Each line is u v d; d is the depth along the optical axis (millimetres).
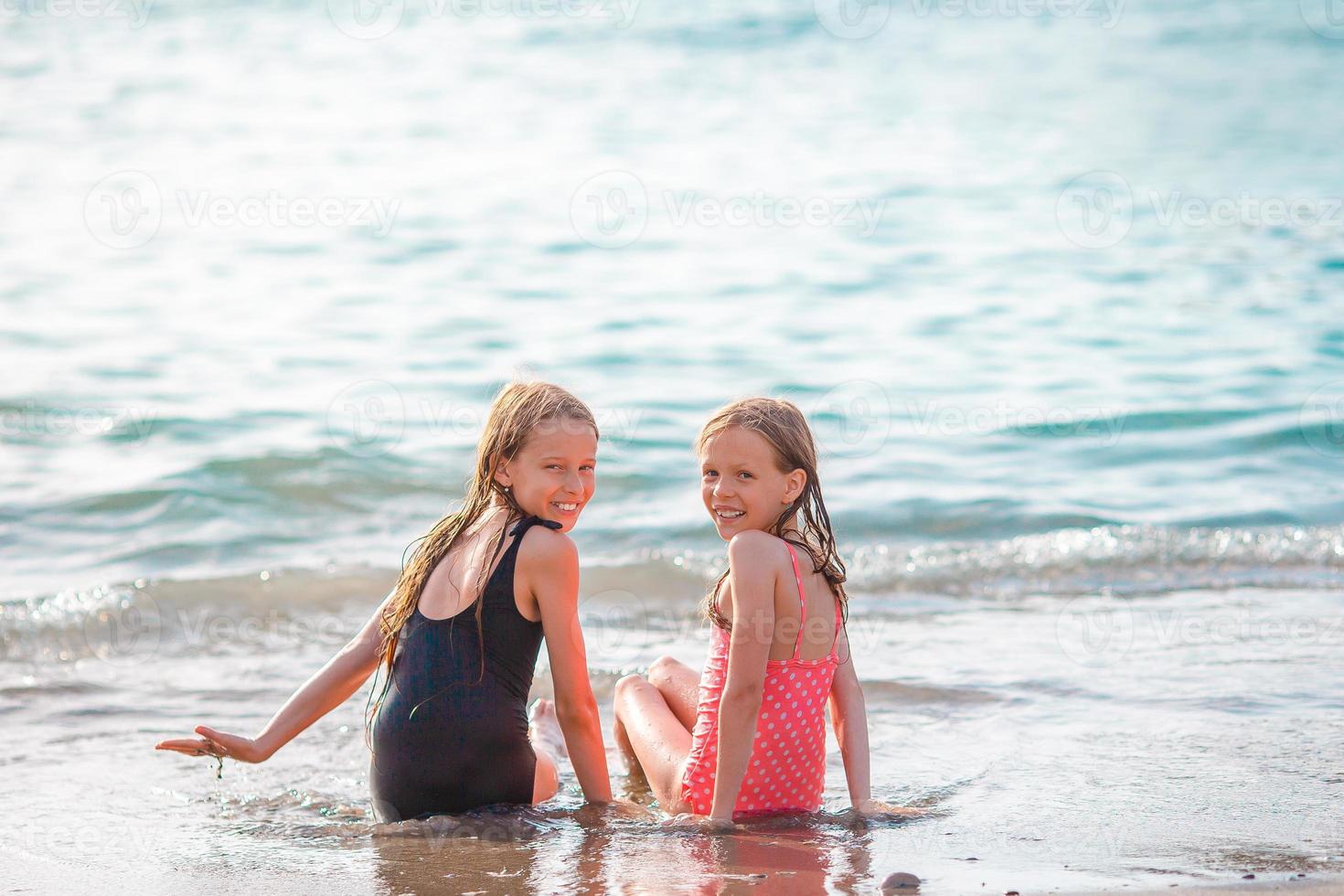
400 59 43531
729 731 4809
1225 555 9531
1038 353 16125
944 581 9227
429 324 17797
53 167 28719
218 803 5316
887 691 6809
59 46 43281
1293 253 21234
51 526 10461
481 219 24891
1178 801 4965
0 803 5293
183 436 12781
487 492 5223
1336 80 39625
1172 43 47594
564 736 5129
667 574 9398
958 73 42719
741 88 39812
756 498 5035
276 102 36750
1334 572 9211
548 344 16750
